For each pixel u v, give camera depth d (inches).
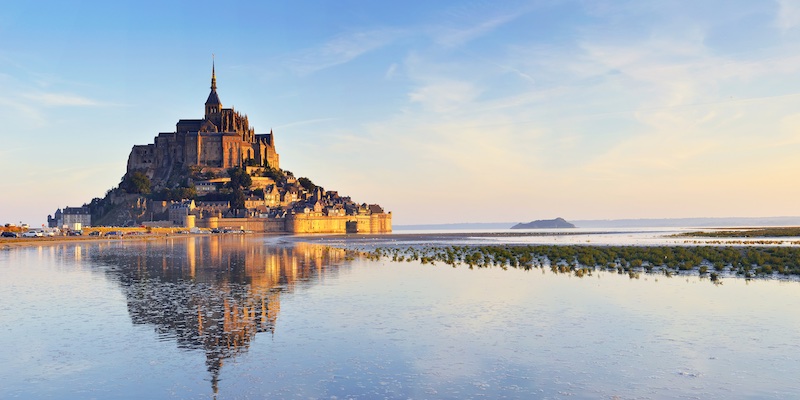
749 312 1750.7
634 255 3946.9
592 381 1128.8
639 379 1139.3
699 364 1229.7
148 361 1267.2
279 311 1822.1
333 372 1187.9
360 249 5757.9
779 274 2709.2
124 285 2518.5
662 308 1829.5
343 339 1448.1
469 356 1295.5
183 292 2269.9
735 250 4175.7
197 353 1327.5
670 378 1143.6
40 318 1729.8
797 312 1744.6
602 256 3902.6
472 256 4212.6
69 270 3275.1
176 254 4879.4
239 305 1939.0
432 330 1541.6
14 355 1322.6
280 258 4308.6
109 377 1163.9
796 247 4574.3
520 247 5388.8
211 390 1088.8
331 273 3036.4
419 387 1097.4
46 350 1360.7
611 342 1406.3
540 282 2534.5
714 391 1072.8
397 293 2208.4
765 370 1186.6
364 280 2672.2
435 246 6368.1
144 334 1512.1
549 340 1429.6
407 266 3484.3
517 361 1258.0
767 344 1376.7
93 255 4736.7
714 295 2087.8
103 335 1503.4
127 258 4333.2
